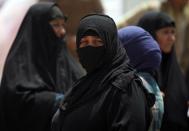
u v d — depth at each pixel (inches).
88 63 209.8
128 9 463.2
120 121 197.5
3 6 374.3
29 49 274.5
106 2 461.7
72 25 353.4
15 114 267.1
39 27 277.4
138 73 237.0
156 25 295.4
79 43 211.3
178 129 285.1
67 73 273.9
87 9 361.7
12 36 353.1
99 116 200.2
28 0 370.0
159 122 227.3
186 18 399.5
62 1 358.3
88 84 207.6
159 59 242.4
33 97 263.7
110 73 205.2
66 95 215.6
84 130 201.0
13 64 271.9
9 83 269.0
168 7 397.1
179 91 291.0
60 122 210.8
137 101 201.9
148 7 392.8
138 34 241.4
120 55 210.4
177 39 395.5
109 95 201.0
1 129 271.7
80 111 204.2
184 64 394.0
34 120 262.2
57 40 277.4
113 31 210.1
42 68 272.2
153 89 233.5
